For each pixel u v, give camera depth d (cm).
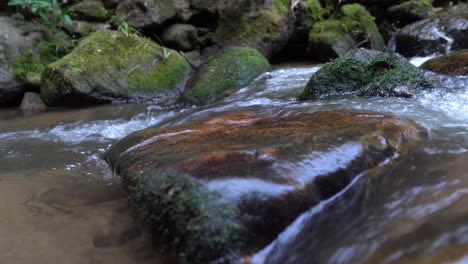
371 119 254
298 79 570
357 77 439
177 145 235
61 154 346
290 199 167
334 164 190
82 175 282
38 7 632
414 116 318
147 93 581
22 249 185
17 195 251
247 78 570
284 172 177
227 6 768
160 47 650
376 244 142
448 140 249
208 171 177
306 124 260
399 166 206
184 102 539
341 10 834
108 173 277
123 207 221
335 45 761
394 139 224
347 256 140
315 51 789
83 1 714
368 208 171
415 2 855
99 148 360
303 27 829
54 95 554
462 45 735
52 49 649
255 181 169
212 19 778
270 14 766
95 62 568
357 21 811
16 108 576
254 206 161
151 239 182
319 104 396
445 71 451
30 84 596
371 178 193
